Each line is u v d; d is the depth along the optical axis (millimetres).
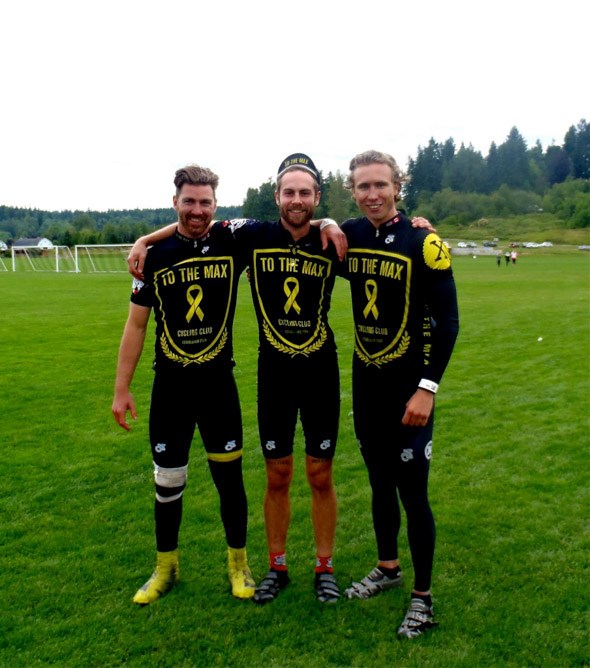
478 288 25766
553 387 8047
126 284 29891
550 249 81125
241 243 3359
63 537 3971
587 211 101500
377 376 3209
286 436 3334
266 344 3305
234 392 3402
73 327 14070
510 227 107375
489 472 5066
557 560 3641
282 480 3357
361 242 3215
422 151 136125
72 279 34531
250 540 3969
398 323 3139
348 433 6148
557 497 4551
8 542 3906
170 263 3217
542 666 2762
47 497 4617
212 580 3488
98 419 6707
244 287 24891
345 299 20078
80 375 8945
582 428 6242
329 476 3379
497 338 12297
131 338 3350
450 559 3678
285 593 3361
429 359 3049
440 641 2936
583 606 3186
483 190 132000
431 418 3154
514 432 6141
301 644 2926
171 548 3371
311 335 3270
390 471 3312
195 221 3121
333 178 72562
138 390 8148
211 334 3279
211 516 4289
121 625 3064
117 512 4359
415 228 3107
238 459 3416
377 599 3291
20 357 10359
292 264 3223
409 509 3115
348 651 2867
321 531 3381
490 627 3031
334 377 3357
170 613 3168
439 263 2990
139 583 3447
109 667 2770
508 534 3979
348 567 3641
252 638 2965
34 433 6184
